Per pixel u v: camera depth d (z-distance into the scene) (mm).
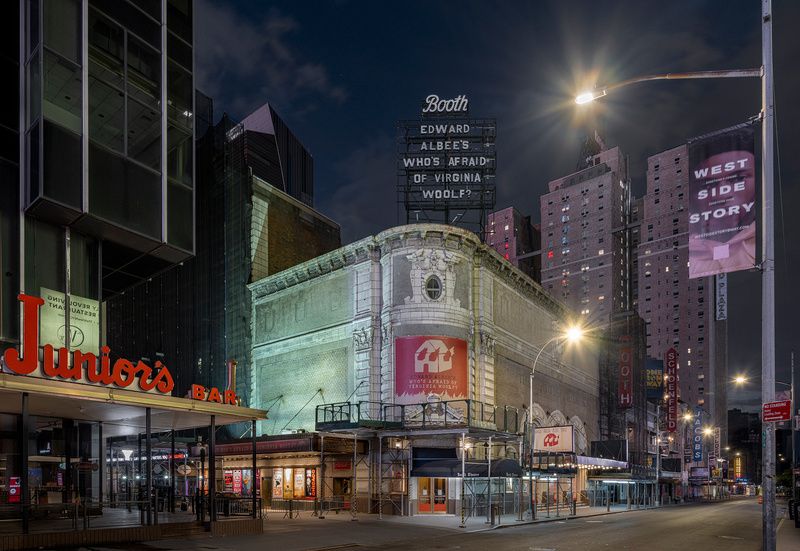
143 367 23156
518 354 49812
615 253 156750
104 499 31531
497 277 47312
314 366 46219
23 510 19516
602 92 18391
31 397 20641
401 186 49094
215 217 58312
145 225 28328
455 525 32688
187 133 31375
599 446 64438
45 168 24688
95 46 27266
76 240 27328
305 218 60906
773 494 16359
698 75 17578
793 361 42844
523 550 22672
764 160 16844
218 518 26969
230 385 39719
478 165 48906
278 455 44375
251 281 53906
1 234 24891
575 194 164750
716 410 153875
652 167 169625
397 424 37000
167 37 30891
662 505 73688
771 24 17156
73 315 26703
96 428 29859
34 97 25453
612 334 75312
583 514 45469
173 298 58438
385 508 38250
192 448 35906
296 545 22812
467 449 40531
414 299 40656
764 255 16734
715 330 155125
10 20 27094
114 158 27344
